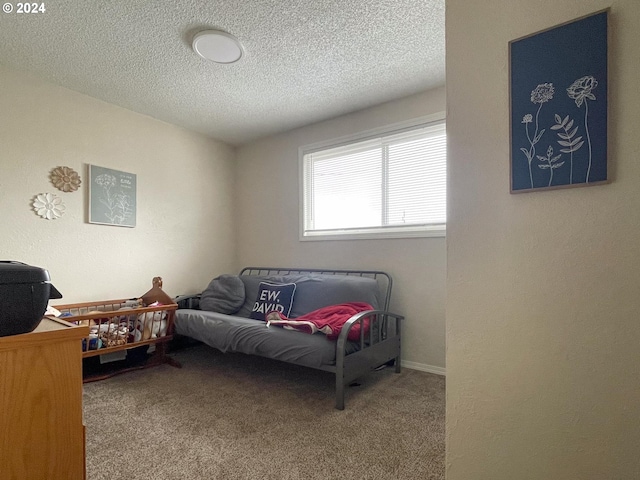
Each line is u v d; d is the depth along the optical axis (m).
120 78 2.44
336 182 3.24
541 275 0.95
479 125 1.05
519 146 0.97
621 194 0.85
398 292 2.80
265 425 1.77
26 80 2.37
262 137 3.73
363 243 3.01
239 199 3.96
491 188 1.03
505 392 1.00
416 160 2.77
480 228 1.05
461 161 1.08
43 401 0.73
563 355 0.92
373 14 1.79
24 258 2.36
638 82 0.82
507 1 1.01
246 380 2.43
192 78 2.45
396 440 1.63
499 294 1.01
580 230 0.90
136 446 1.57
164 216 3.27
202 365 2.77
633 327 0.83
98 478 1.34
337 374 1.98
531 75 0.96
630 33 0.83
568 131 0.90
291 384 2.36
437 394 2.18
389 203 2.90
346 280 2.80
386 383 2.38
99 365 2.61
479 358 1.04
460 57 1.09
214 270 3.74
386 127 2.87
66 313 2.52
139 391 2.21
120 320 2.60
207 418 1.84
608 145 0.85
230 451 1.53
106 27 1.87
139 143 3.07
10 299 0.68
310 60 2.22
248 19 1.82
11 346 0.68
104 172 2.80
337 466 1.43
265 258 3.72
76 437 0.77
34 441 0.71
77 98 2.65
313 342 2.06
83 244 2.68
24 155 2.37
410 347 2.73
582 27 0.88
